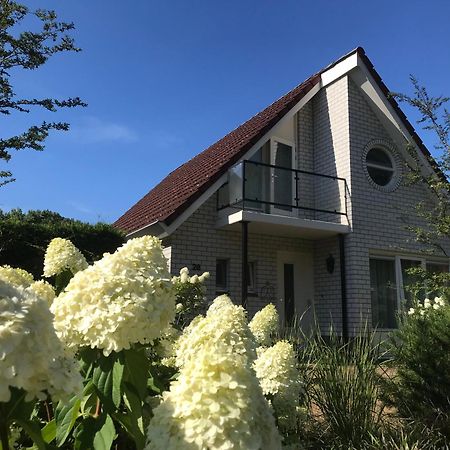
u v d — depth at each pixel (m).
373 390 4.27
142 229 9.85
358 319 10.10
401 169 11.59
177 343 2.61
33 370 1.24
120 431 2.13
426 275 8.25
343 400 3.90
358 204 10.80
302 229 10.07
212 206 10.05
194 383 1.47
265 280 10.52
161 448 1.42
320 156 11.71
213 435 1.36
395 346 4.89
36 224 8.02
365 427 3.77
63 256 3.03
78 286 1.90
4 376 1.18
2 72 8.18
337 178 10.78
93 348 1.89
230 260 10.09
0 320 1.23
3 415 1.33
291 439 2.69
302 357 4.41
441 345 4.55
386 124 11.61
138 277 1.91
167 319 1.97
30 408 1.39
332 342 4.67
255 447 1.39
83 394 1.78
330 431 3.74
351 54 11.27
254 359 2.09
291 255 11.05
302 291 10.98
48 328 1.32
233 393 1.43
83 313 1.83
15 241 7.46
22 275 2.62
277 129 10.73
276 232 10.42
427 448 3.66
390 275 11.20
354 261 10.41
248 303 10.20
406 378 4.53
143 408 1.97
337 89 11.60
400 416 4.37
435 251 11.02
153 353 2.84
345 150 11.11
